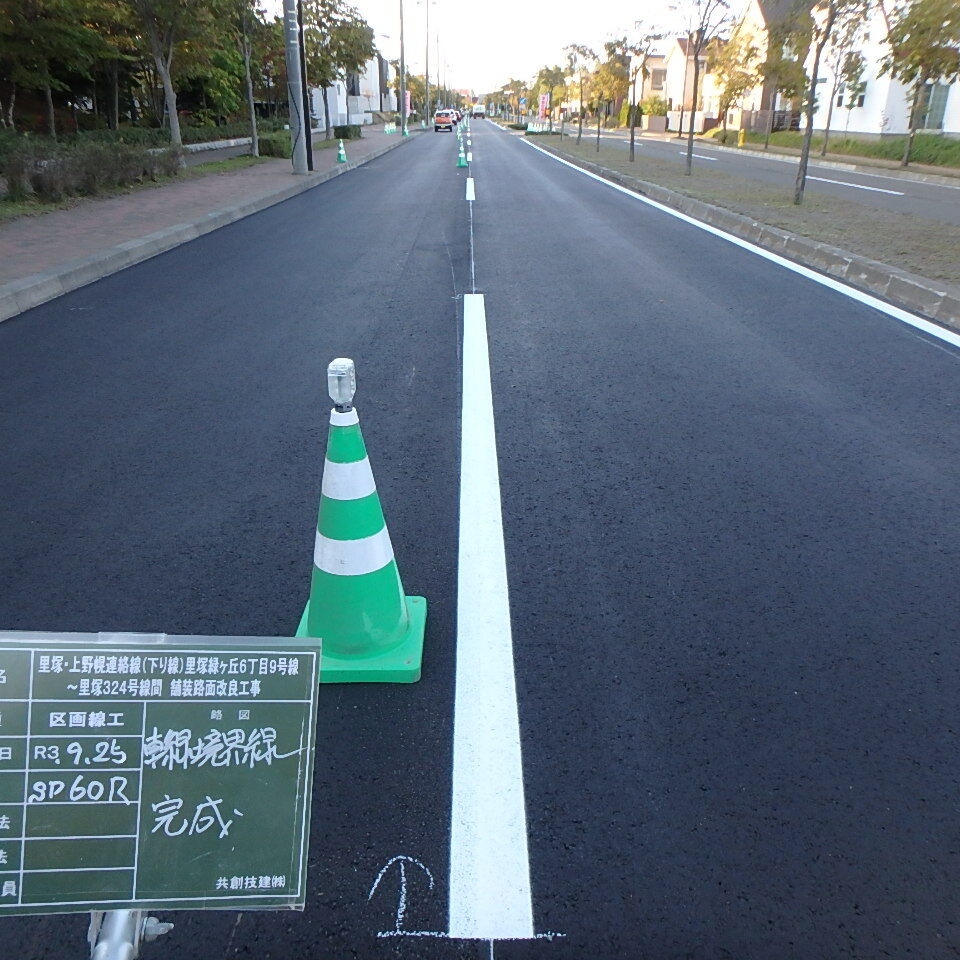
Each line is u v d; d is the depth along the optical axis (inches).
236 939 73.4
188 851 64.1
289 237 484.4
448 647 111.7
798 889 76.6
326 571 104.3
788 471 163.0
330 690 103.6
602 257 406.3
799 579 125.7
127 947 64.6
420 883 78.1
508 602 121.0
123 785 63.2
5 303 298.2
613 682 104.0
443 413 198.2
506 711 99.4
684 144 1893.5
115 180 685.3
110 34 984.3
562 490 156.5
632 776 89.6
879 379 216.8
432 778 90.0
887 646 110.1
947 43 943.7
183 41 973.8
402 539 139.3
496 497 153.9
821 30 529.0
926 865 78.8
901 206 611.2
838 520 143.4
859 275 338.0
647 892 76.7
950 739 94.3
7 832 62.3
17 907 62.7
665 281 346.9
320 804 86.7
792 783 88.4
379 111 3772.1
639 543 136.7
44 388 220.4
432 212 590.9
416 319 291.0
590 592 123.2
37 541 140.3
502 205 628.4
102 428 191.6
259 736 64.6
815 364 230.2
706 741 94.3
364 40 1588.3
